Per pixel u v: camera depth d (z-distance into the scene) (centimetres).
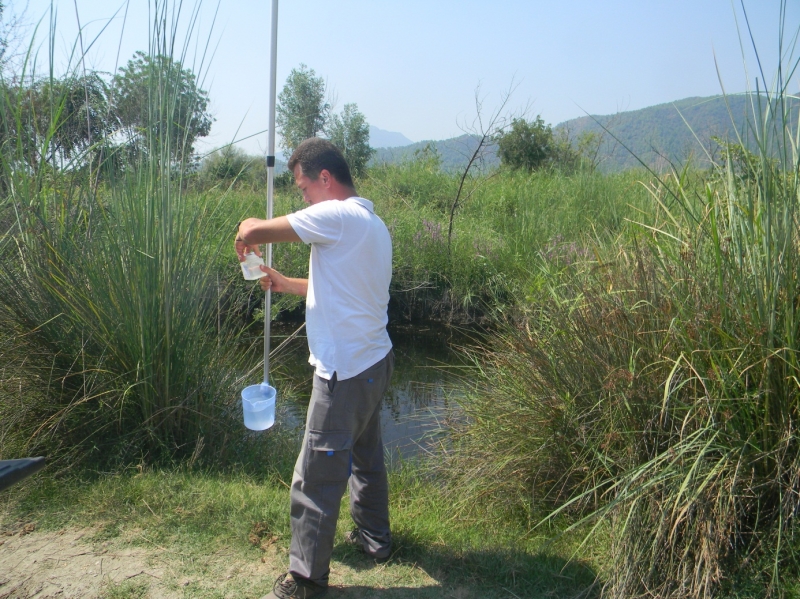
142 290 369
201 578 276
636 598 268
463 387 530
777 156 284
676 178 347
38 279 364
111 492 339
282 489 379
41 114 393
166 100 371
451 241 1022
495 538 333
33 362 370
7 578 271
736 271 293
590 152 1485
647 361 325
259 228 255
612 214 1004
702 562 263
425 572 291
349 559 297
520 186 1349
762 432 278
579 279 402
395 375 735
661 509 272
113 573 276
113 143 388
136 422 388
